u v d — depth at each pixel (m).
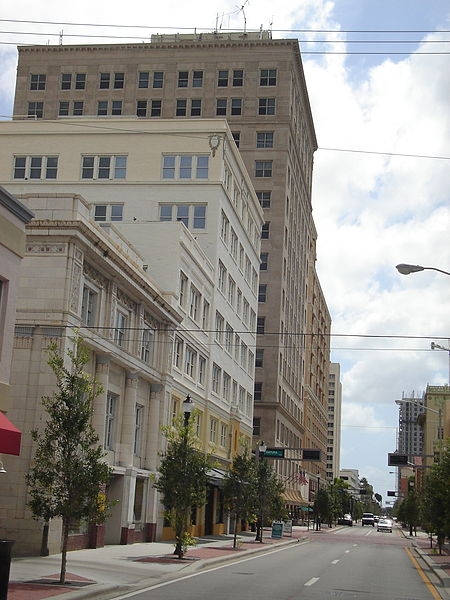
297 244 102.12
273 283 88.69
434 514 43.94
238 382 62.59
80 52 88.50
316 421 137.12
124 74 87.94
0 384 20.95
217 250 51.00
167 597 18.23
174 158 51.34
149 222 43.09
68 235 27.98
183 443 30.45
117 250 33.78
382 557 41.19
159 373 39.56
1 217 20.97
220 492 55.34
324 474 154.12
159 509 39.84
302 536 67.75
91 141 51.78
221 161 50.97
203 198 50.66
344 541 62.97
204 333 49.88
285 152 88.19
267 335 88.44
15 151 52.16
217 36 93.25
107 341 31.64
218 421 54.69
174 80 87.75
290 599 19.02
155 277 42.28
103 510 19.36
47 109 87.69
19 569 21.27
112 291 32.31
